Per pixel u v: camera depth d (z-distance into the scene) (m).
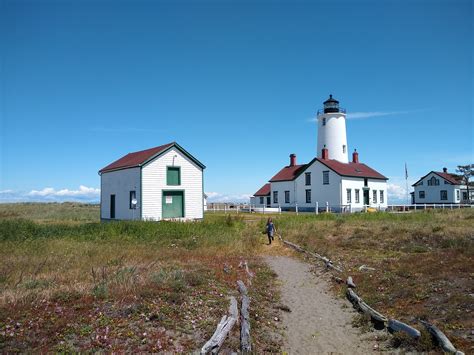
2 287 10.10
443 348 6.96
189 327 8.00
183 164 30.91
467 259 12.79
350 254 17.17
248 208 49.47
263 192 60.72
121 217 31.59
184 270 12.86
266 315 9.65
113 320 8.04
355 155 57.12
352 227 25.47
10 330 7.29
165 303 9.23
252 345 7.38
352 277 13.00
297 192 52.09
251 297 10.74
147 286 10.26
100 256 14.95
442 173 68.88
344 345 8.00
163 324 8.03
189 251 17.28
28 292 9.47
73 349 6.72
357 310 10.19
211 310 9.12
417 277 11.69
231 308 8.93
